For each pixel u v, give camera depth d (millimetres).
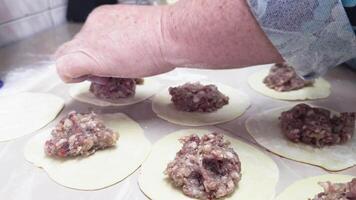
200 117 342
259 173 267
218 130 322
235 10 249
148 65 307
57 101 366
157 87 400
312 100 375
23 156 287
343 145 297
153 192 250
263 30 246
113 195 251
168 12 291
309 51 250
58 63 321
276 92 390
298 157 284
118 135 303
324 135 292
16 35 522
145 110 355
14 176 267
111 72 315
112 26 323
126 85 373
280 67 406
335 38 238
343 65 446
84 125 291
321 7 225
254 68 451
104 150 291
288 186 256
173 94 356
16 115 341
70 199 247
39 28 562
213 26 261
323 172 270
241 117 344
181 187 251
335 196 223
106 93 372
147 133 318
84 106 361
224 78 426
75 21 614
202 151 252
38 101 366
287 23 235
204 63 290
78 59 312
